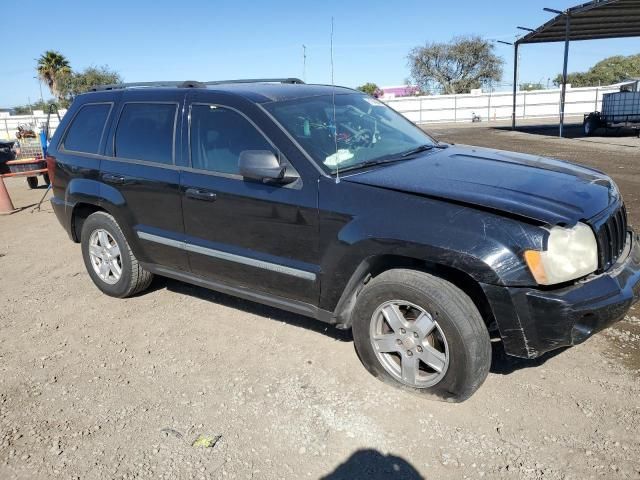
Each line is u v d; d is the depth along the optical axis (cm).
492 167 363
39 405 345
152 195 436
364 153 383
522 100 4231
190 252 421
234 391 348
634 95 1988
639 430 289
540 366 355
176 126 425
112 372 381
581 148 1661
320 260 345
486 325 327
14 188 1280
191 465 283
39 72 5097
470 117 4316
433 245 293
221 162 394
